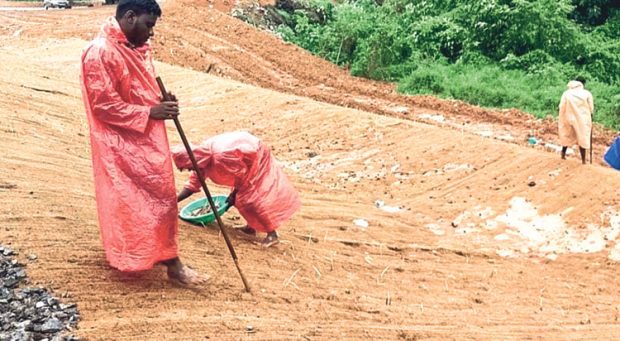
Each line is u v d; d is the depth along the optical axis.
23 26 24.36
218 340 4.79
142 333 4.76
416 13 24.83
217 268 6.09
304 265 6.89
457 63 21.97
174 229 5.40
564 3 22.83
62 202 6.76
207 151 6.91
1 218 6.02
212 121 13.16
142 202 5.21
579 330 6.17
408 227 9.21
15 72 13.02
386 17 24.89
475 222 9.49
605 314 6.78
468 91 19.11
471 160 11.10
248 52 21.94
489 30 22.77
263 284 6.01
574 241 8.88
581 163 10.55
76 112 11.38
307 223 8.66
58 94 12.23
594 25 25.88
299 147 12.19
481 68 21.62
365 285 6.72
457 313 6.30
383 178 10.91
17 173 7.34
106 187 5.18
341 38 23.83
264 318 5.30
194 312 5.19
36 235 5.85
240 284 5.88
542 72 20.36
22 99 10.90
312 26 25.41
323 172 11.19
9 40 20.09
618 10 25.67
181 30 22.44
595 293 7.50
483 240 9.03
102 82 5.03
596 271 8.15
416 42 23.00
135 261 5.19
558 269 8.23
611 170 10.45
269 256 6.87
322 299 6.03
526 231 9.20
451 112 17.41
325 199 9.90
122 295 5.24
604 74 22.19
